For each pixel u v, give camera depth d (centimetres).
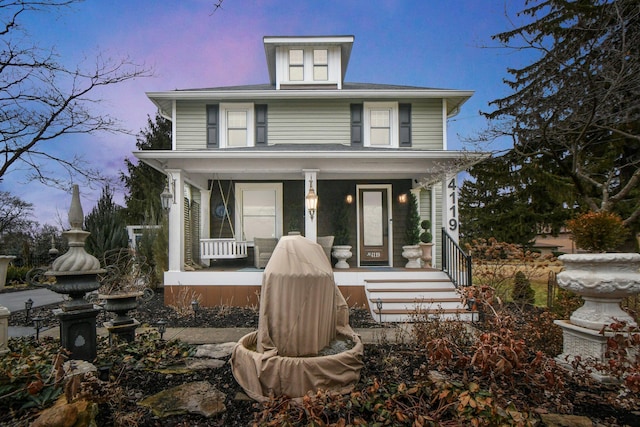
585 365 349
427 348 371
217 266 1042
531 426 252
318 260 354
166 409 298
